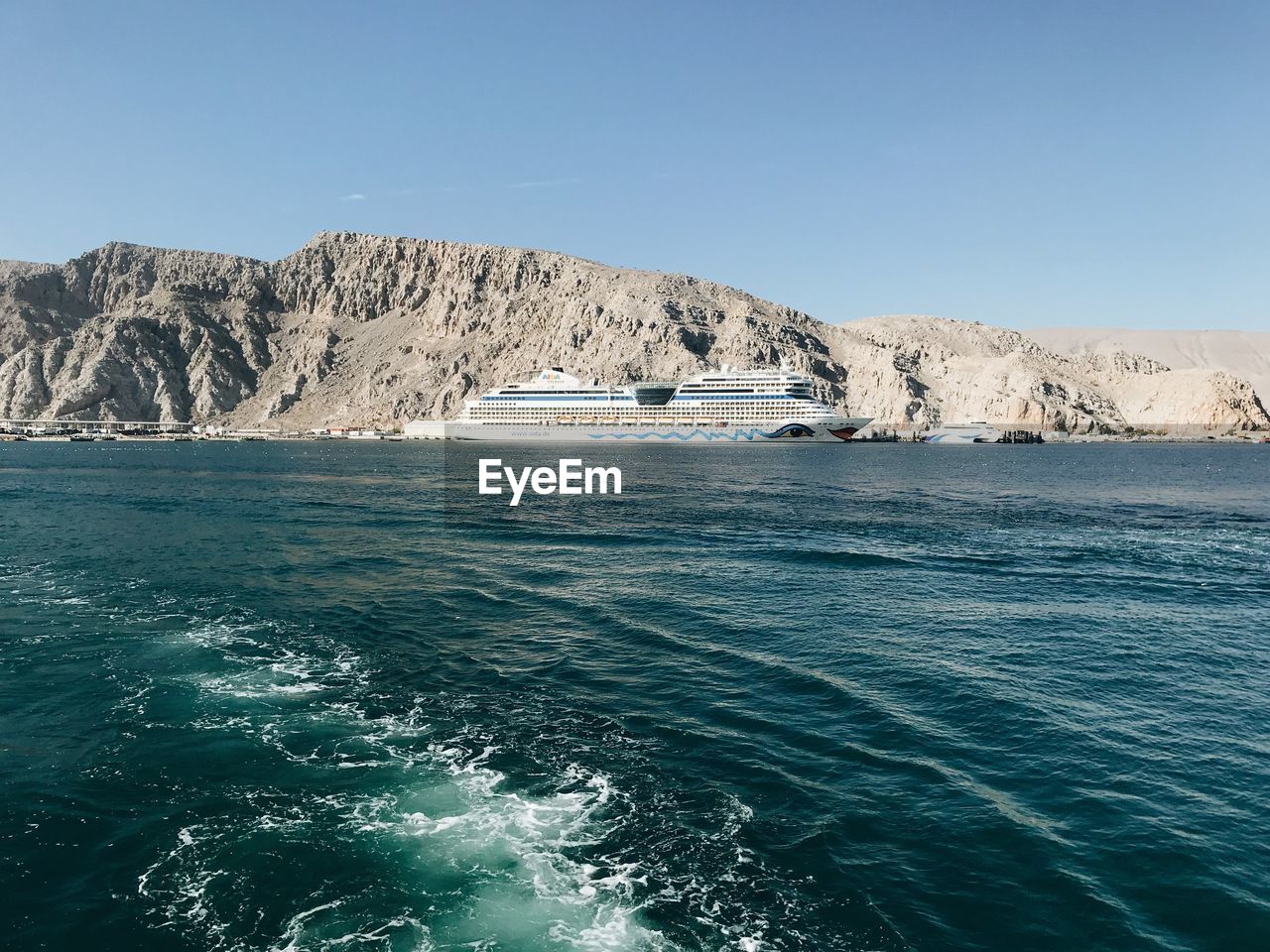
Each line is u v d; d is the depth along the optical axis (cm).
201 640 2756
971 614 3133
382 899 1330
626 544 4828
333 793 1678
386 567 4094
